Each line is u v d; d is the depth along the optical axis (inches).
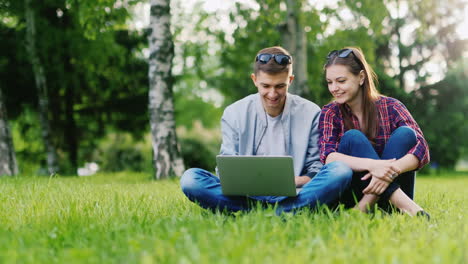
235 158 108.6
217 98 1148.5
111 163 690.8
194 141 707.4
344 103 128.9
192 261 65.6
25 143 656.4
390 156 114.9
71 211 111.0
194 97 1139.9
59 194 158.6
